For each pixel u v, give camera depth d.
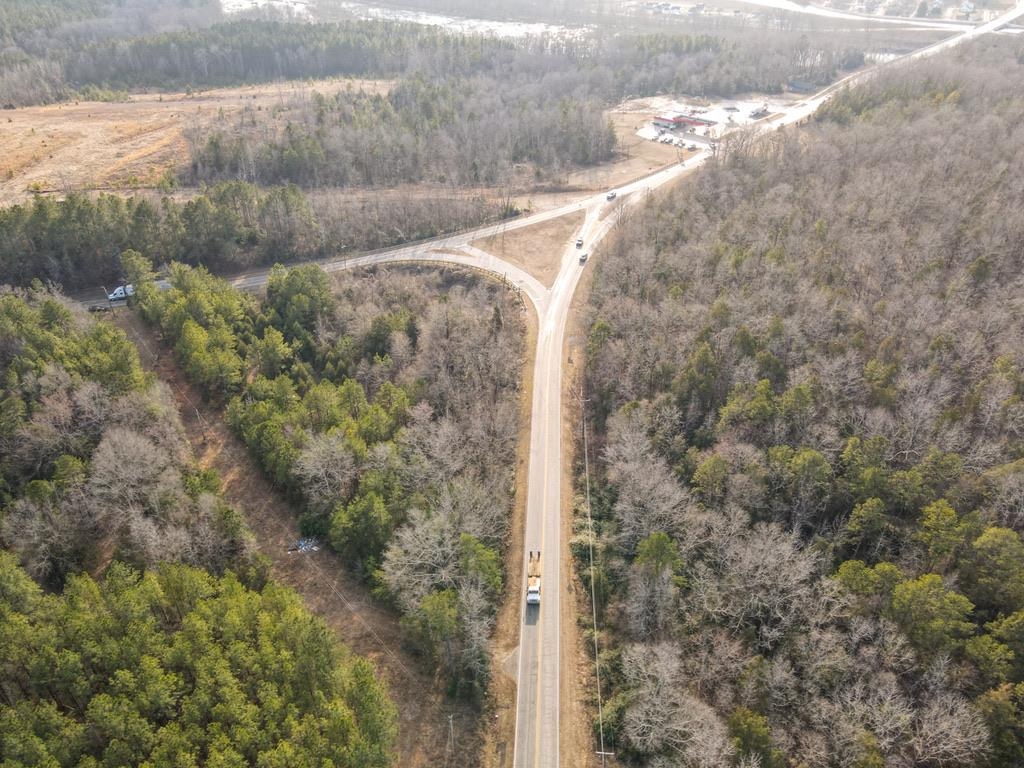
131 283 164.88
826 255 144.12
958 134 191.25
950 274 138.62
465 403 129.38
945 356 115.38
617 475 108.25
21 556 93.88
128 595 81.00
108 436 107.12
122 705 70.88
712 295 139.25
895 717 74.50
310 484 109.56
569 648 92.50
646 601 90.00
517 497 114.44
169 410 124.69
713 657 84.56
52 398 113.31
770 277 136.62
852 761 72.50
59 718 70.94
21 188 195.38
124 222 170.12
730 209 175.25
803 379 110.88
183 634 78.50
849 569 85.25
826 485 96.38
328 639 80.88
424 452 110.94
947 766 72.81
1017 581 80.00
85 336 133.25
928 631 78.50
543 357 148.50
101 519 102.44
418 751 81.62
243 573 96.06
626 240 172.50
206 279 156.88
